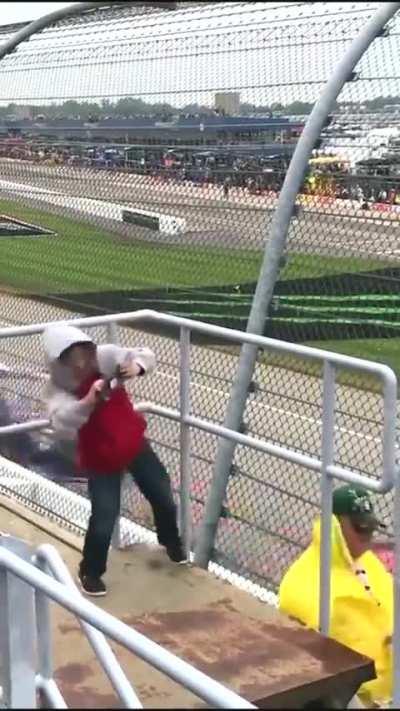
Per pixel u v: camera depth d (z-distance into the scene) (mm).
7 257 7836
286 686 3752
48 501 5859
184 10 5375
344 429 4750
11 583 2588
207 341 5668
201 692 2010
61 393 4562
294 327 4895
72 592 2357
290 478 4867
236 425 4828
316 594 4340
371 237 4621
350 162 4645
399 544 3969
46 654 2715
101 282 6605
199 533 5055
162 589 4617
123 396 4566
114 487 4547
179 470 5074
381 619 4309
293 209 4750
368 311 4723
